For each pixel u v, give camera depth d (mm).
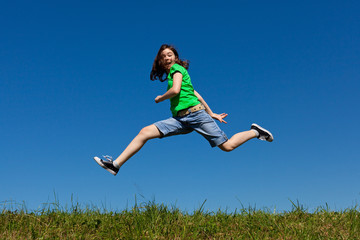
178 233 3732
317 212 4555
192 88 4434
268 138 4738
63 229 3840
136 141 4188
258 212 4508
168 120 4301
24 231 3744
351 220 4164
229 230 3955
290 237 3664
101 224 3984
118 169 4176
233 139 4551
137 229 3719
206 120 4316
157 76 4781
